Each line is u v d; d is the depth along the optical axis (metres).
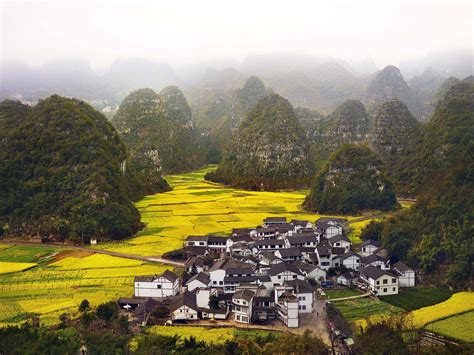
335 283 118.50
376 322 87.25
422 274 121.69
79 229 166.12
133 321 93.50
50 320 92.81
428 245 126.12
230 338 85.31
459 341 81.69
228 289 109.69
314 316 96.94
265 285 109.38
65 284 117.31
